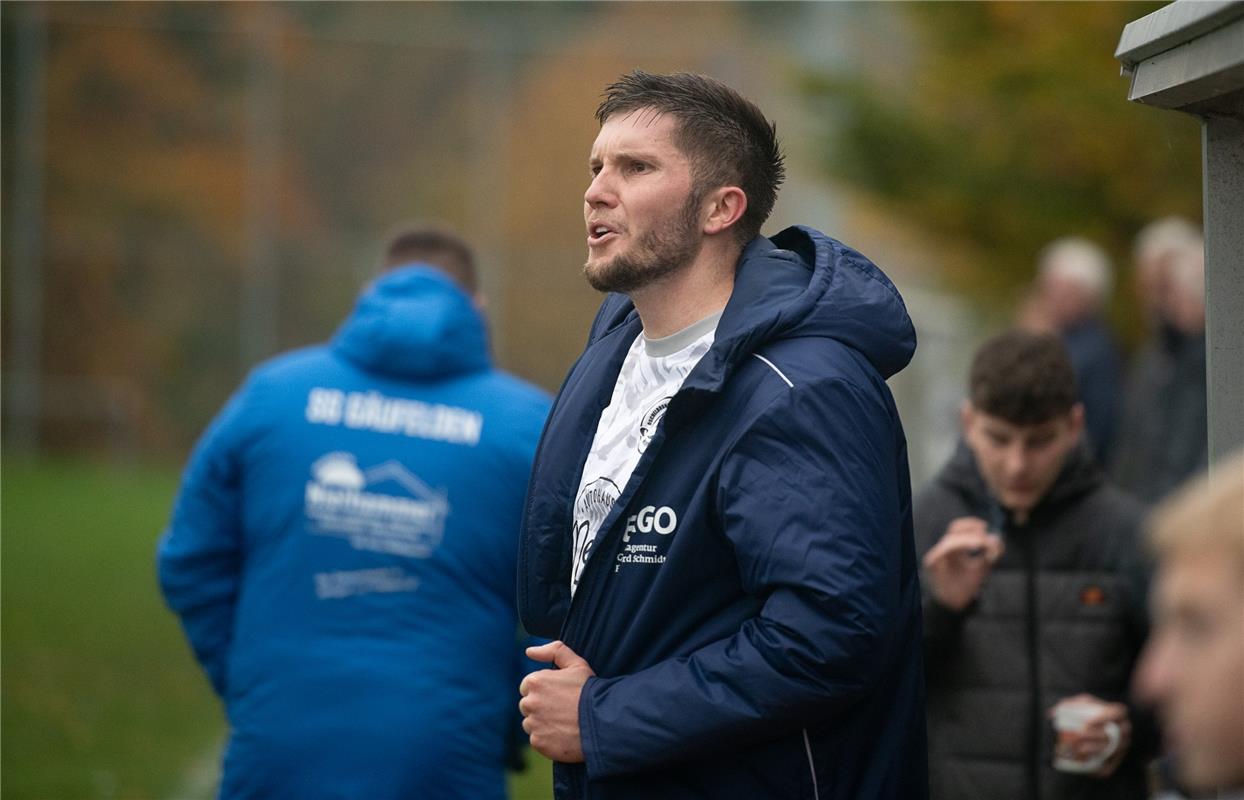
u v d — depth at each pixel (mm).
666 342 8922
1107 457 24891
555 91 87125
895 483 8430
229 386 86500
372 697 12727
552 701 8383
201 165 87062
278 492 13125
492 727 13078
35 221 85500
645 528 8406
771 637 7895
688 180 8781
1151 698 4789
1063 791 11258
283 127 87500
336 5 93500
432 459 13156
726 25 95000
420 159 87312
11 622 38562
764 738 8055
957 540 10961
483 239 86188
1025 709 11438
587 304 85438
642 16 95188
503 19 95938
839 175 50094
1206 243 7727
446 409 13328
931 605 11188
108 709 29141
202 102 87375
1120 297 44688
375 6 93625
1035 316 27531
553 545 9070
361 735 12664
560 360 85125
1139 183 44344
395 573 12984
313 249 87125
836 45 60406
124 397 85500
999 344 11820
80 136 86875
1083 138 44125
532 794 23234
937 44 47750
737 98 9070
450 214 86812
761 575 7988
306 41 87938
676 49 89875
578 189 86688
